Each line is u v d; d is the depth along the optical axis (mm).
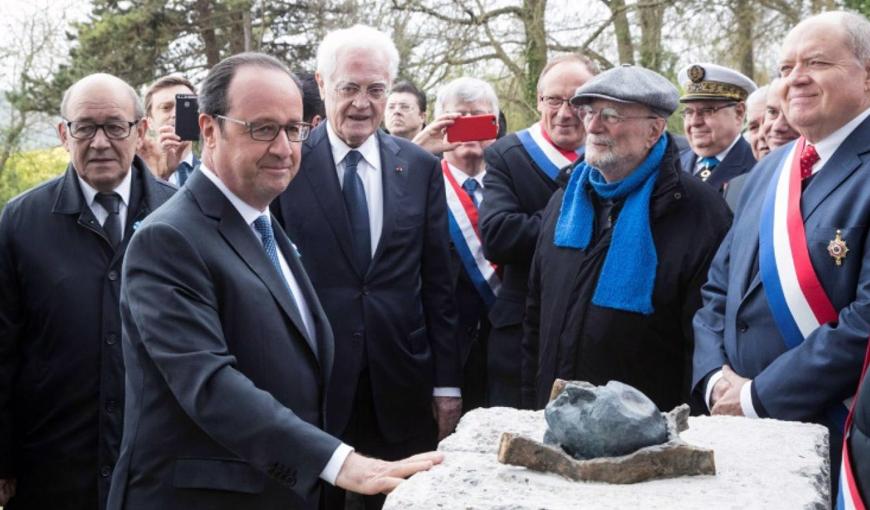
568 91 3938
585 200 3441
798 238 2842
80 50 17531
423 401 3660
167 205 2342
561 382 2145
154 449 2252
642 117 3287
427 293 3744
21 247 3113
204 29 17719
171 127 4500
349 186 3605
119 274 3135
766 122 4191
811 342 2703
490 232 3869
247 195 2387
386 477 2064
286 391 2338
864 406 2119
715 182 4441
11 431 3109
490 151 4090
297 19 17859
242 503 2266
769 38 11648
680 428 2189
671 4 11578
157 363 2195
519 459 2023
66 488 3086
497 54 12141
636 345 3244
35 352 3113
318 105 4457
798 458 2158
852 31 2844
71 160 3195
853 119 2855
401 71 12086
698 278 3236
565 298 3377
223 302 2289
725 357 3000
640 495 1893
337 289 3535
